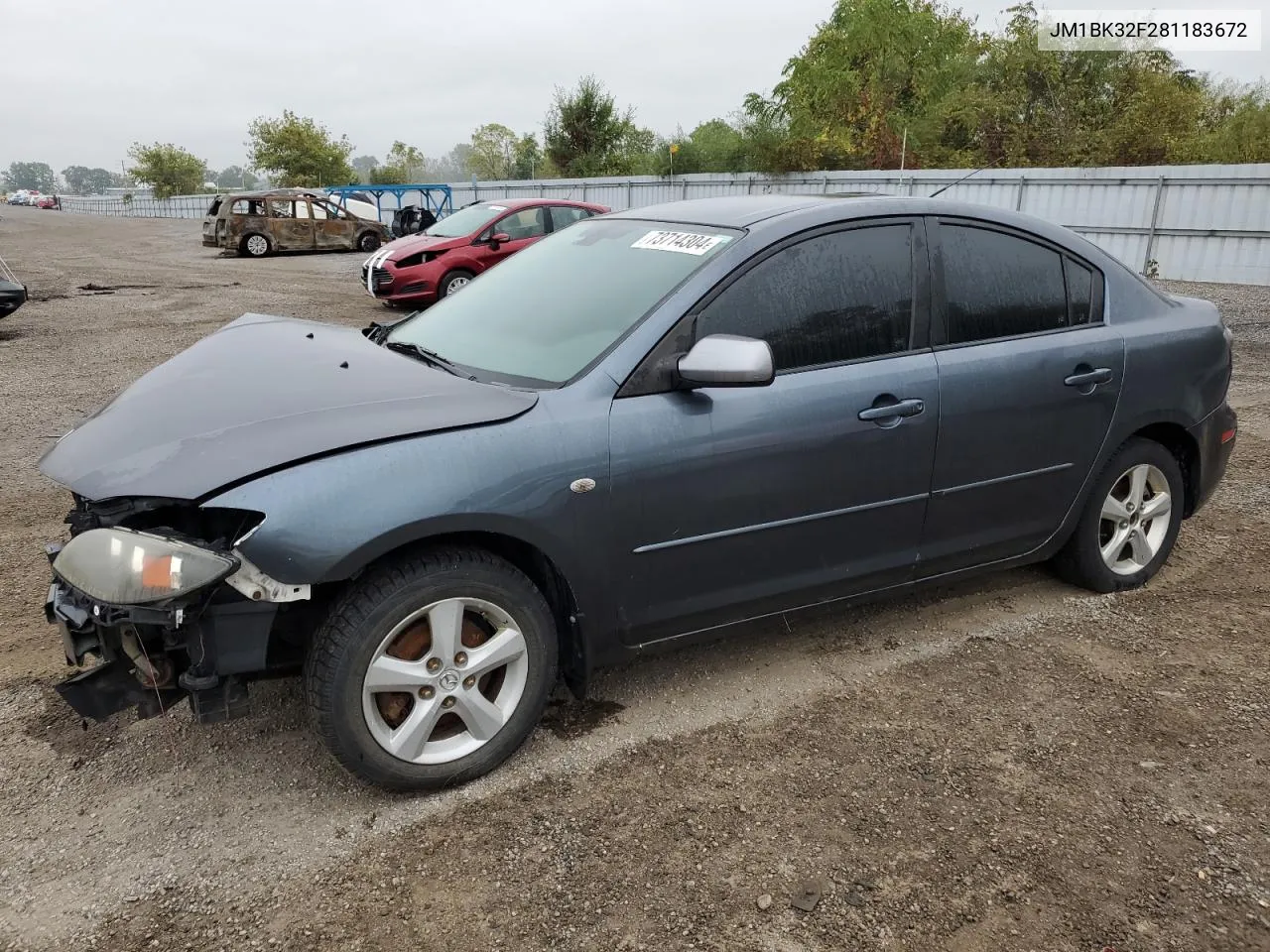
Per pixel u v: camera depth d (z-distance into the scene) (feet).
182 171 209.87
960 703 10.85
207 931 7.45
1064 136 83.61
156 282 58.08
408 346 11.30
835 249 10.73
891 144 89.81
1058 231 12.58
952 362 11.23
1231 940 7.40
